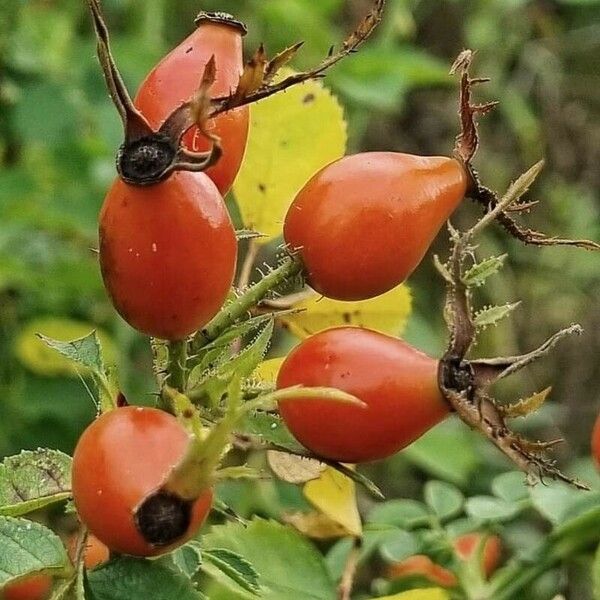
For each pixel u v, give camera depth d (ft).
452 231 0.64
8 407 1.22
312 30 1.51
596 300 1.95
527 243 0.66
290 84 0.61
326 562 0.81
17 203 1.20
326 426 0.63
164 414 0.60
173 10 1.76
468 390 0.63
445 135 2.06
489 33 1.92
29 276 1.24
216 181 0.68
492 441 0.62
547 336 1.95
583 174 2.09
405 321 0.77
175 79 0.66
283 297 0.75
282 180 0.78
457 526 0.86
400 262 0.66
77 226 1.22
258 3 1.59
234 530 0.79
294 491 1.05
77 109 1.24
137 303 0.63
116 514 0.58
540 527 1.16
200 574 0.85
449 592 0.85
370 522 0.89
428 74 1.37
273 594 0.77
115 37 1.52
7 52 1.27
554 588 0.85
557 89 2.07
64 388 1.24
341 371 0.63
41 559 0.62
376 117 1.99
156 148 0.61
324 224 0.65
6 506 0.63
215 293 0.63
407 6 1.72
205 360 0.65
